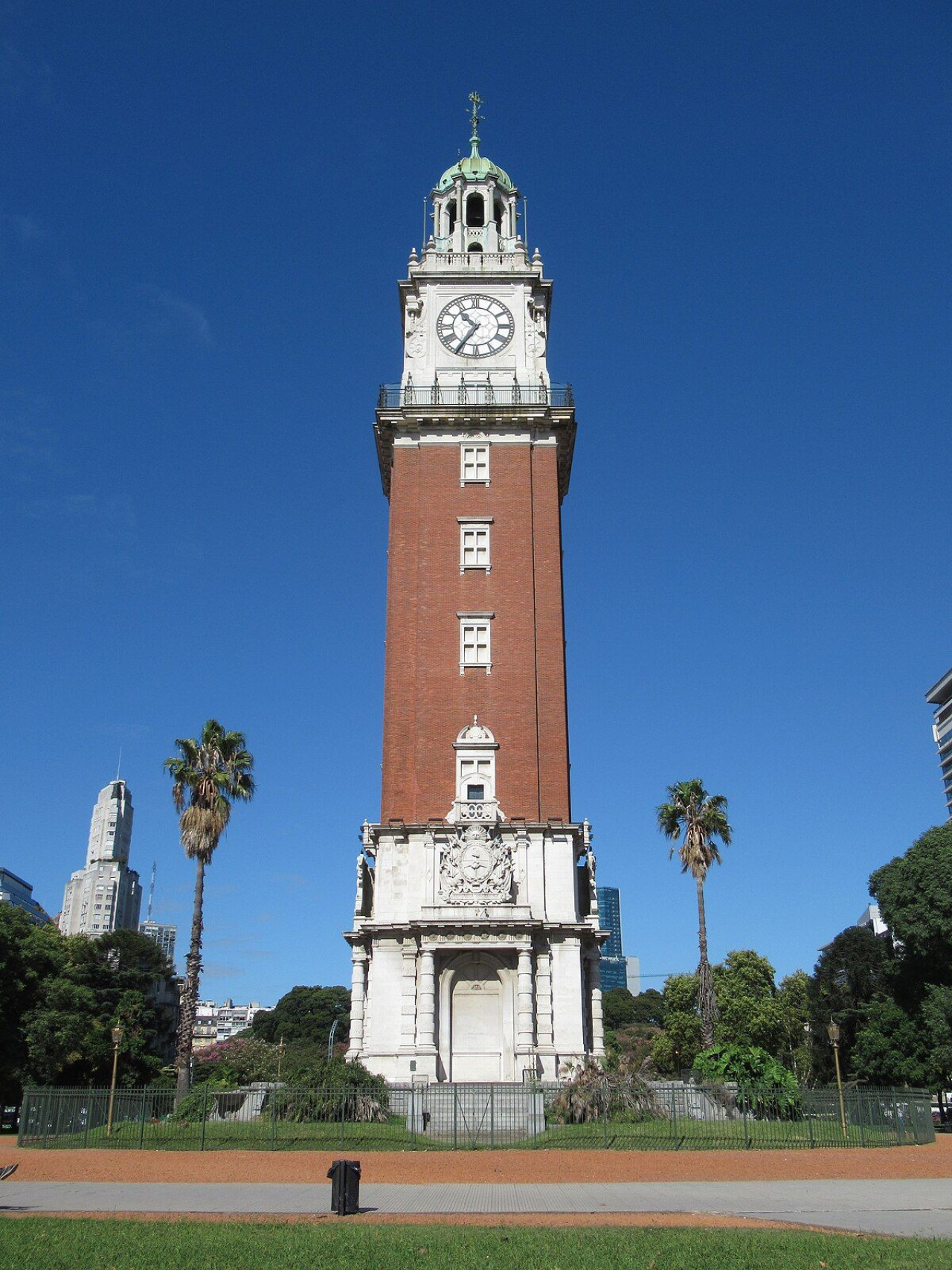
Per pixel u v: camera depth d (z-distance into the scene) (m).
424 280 70.19
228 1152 39.31
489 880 54.34
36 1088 45.66
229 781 61.00
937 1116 74.12
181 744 62.16
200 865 59.75
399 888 55.75
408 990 53.81
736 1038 92.06
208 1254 18.84
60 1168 35.75
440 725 59.22
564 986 53.66
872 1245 19.89
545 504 64.50
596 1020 56.28
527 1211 25.62
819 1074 86.19
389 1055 52.69
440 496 64.31
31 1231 21.56
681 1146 39.69
